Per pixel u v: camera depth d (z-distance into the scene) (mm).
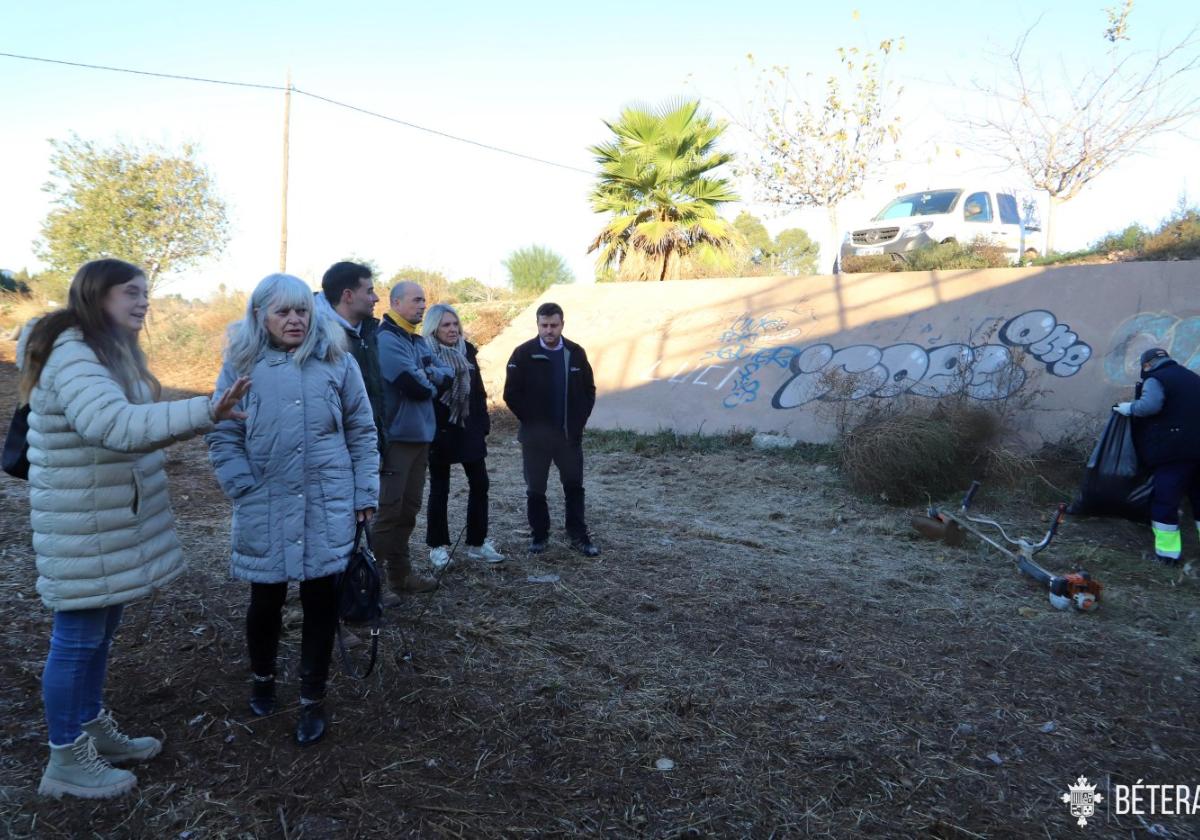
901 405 8430
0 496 6215
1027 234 14484
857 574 5465
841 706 3613
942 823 2805
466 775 2945
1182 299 8562
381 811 2707
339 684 3525
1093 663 4188
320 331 2930
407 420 4297
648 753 3162
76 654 2578
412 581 4664
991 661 4152
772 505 7359
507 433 10539
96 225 18734
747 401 10133
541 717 3375
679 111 15703
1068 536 6465
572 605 4652
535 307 13734
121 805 2650
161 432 2355
